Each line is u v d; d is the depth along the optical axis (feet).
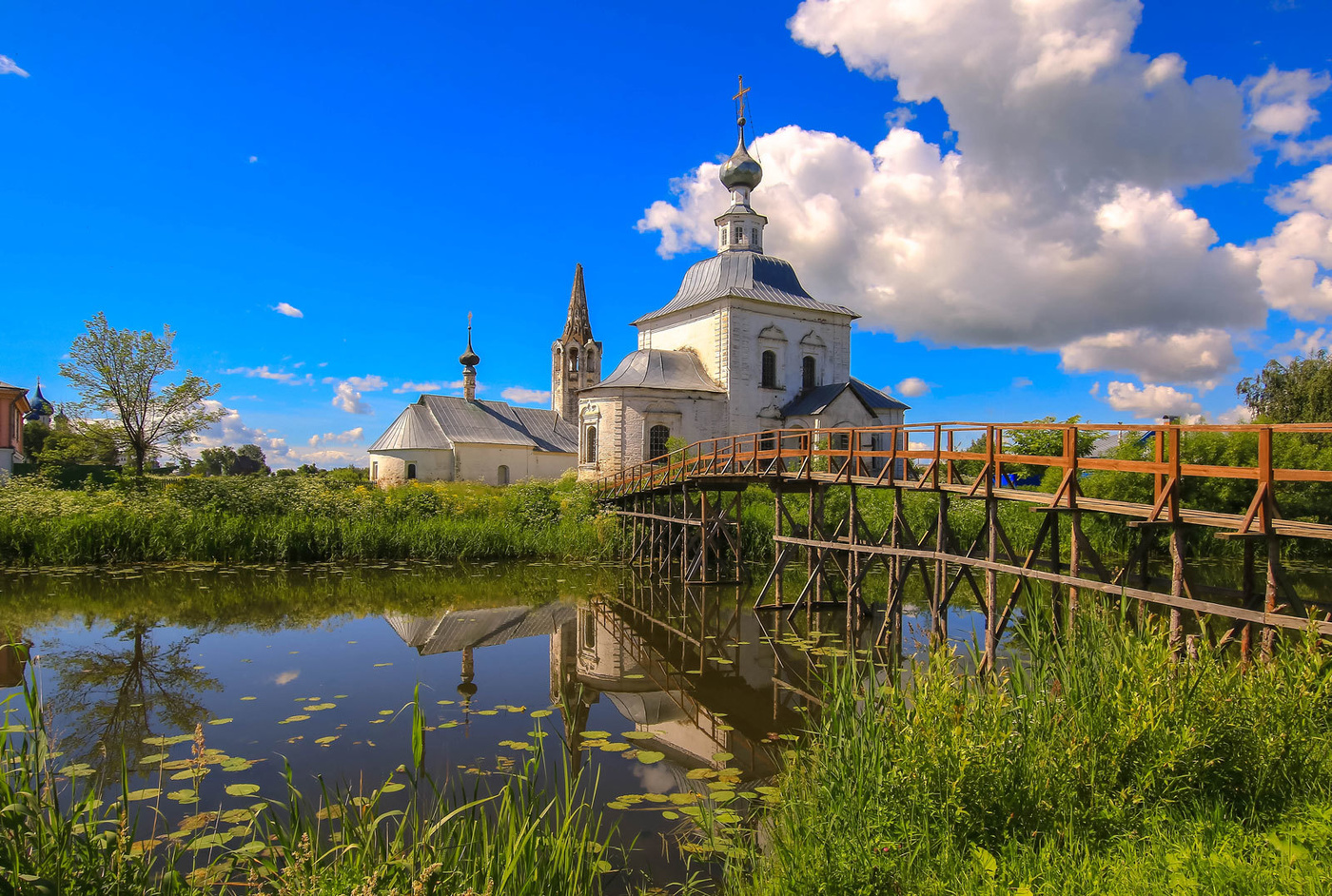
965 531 74.69
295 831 16.63
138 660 41.06
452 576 70.90
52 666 39.91
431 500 91.30
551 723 32.07
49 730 30.17
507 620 53.88
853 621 46.91
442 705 34.06
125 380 123.75
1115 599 28.94
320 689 36.29
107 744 28.68
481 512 92.27
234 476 86.58
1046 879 14.21
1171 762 16.16
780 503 56.90
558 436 172.96
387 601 59.16
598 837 21.76
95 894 13.15
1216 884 12.80
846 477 46.80
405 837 20.54
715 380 115.75
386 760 27.27
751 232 126.00
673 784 25.58
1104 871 14.05
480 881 15.53
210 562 72.23
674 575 72.90
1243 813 16.06
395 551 79.87
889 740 19.49
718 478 63.57
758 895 17.56
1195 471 25.53
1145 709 17.15
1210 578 63.16
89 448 130.52
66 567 67.67
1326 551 75.25
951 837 16.12
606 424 110.11
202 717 31.83
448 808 22.86
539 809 22.84
